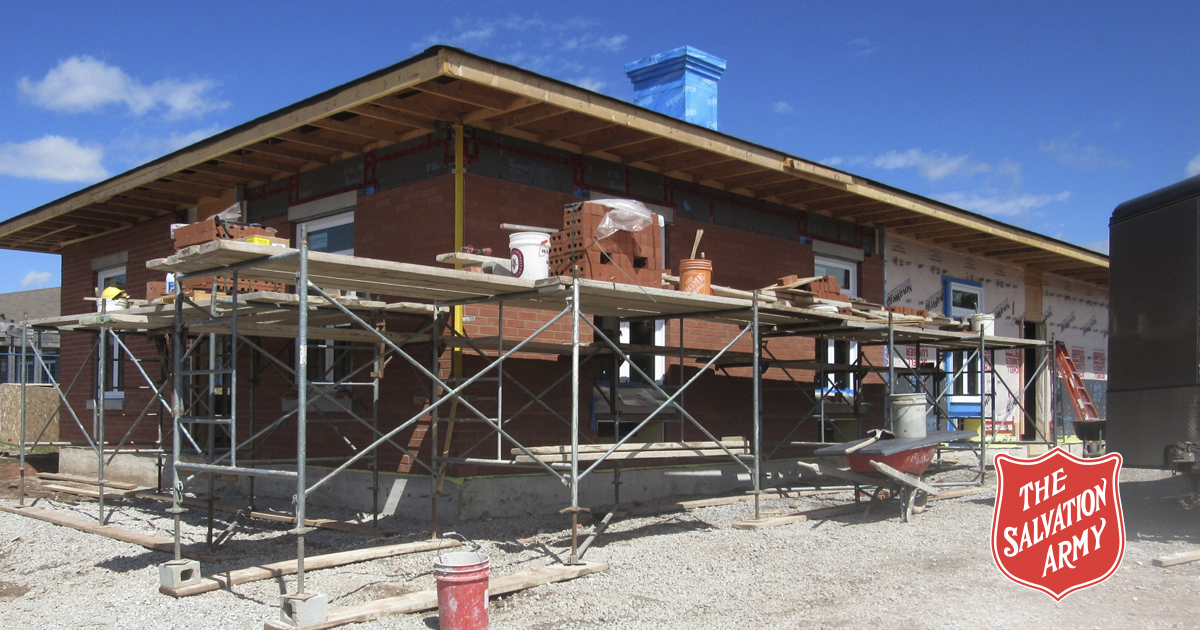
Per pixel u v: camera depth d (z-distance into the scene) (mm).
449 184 8938
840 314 9867
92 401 13922
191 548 7840
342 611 5480
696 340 11180
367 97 8094
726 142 9922
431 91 8109
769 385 12023
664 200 10859
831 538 7984
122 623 5602
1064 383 17875
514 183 9383
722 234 11539
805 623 5359
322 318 8508
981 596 5852
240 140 9633
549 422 9523
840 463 12844
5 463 14430
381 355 8312
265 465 10570
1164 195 8508
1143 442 8500
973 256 16266
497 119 9125
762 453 11000
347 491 9703
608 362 10172
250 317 8703
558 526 8594
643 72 13906
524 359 9359
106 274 14484
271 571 6602
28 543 8273
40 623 5715
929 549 7395
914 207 12719
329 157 10406
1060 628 5156
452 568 5277
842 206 12906
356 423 9750
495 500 8930
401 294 7758
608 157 10297
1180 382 8203
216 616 5668
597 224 7496
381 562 7098
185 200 12531
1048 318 18234
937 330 11977
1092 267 17812
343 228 10250
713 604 5844
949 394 15328
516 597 6066
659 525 8781
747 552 7438
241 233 7262
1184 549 7246
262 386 10977
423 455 8977
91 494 10859
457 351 8758
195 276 6492
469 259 7797
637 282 7715
